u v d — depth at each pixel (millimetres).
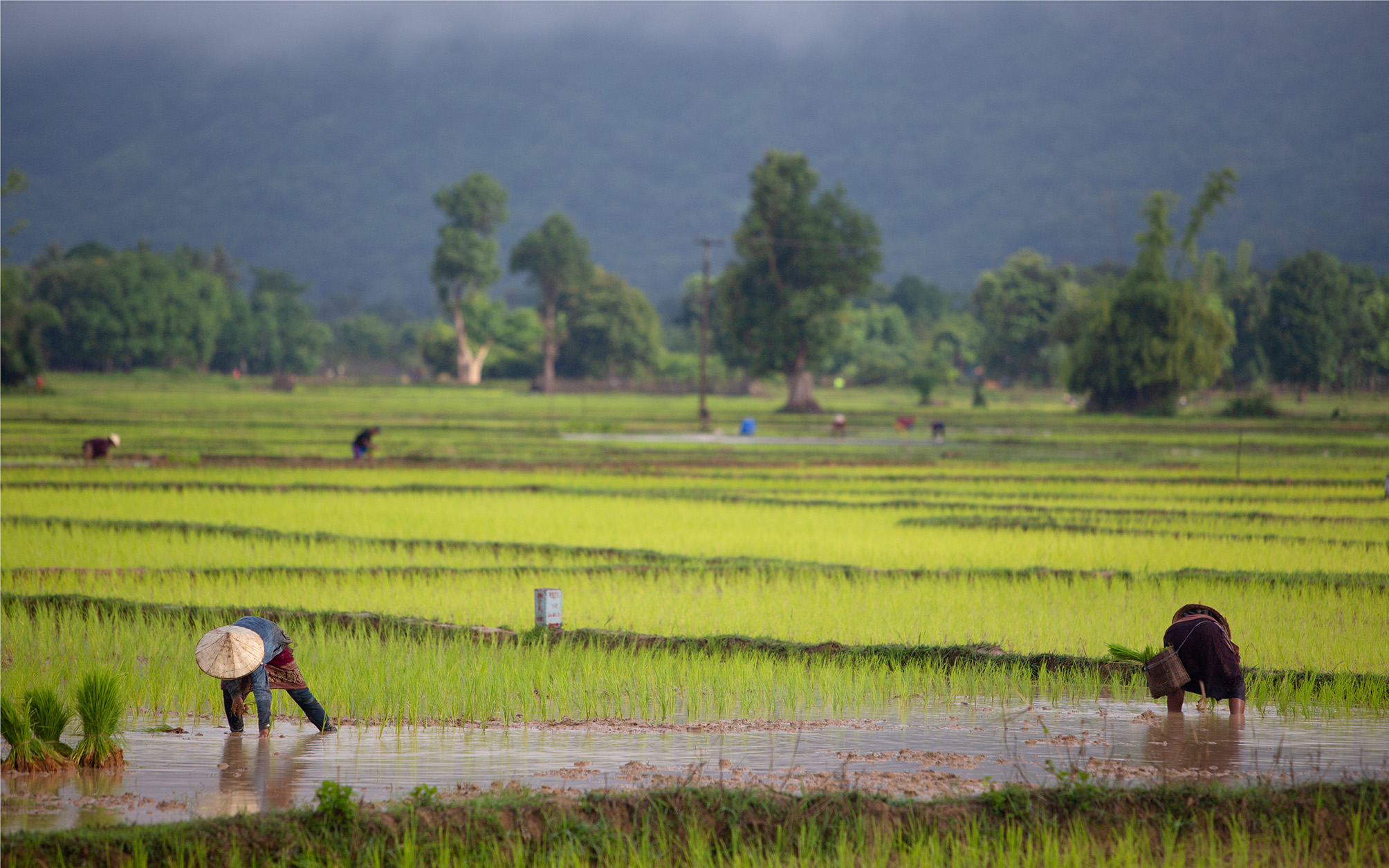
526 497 61094
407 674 23062
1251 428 147375
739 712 21531
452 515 53125
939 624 29453
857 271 192875
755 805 15375
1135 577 35812
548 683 23234
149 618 29250
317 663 24125
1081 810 15758
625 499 60438
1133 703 22578
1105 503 60562
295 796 16156
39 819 15156
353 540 43781
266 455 85188
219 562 39219
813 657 25703
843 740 19516
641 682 23484
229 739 19422
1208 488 67750
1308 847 15242
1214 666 21078
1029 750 18906
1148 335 181125
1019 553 42500
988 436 127062
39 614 29281
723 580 36031
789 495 63531
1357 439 122938
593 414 172000
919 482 72062
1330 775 17453
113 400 194125
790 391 196000
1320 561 40875
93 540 42906
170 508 53844
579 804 15219
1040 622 29703
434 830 14609
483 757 18266
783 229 191500
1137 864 14469
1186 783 16594
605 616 30328
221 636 19203
